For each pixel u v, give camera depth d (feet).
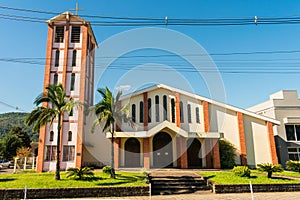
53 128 73.97
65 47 79.92
